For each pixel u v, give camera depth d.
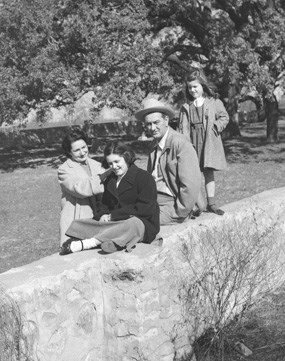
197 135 6.61
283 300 6.61
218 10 28.58
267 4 22.81
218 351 5.47
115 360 4.93
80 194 5.28
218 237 5.99
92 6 22.14
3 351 3.93
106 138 33.34
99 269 4.91
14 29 21.27
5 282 4.35
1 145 32.94
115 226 5.01
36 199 15.71
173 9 25.23
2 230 12.04
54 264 4.78
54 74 21.19
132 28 21.83
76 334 4.70
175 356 5.24
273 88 21.58
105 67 21.44
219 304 5.56
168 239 5.46
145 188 5.11
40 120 23.03
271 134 26.30
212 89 6.77
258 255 6.26
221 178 16.91
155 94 25.30
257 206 6.75
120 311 4.89
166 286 5.10
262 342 5.72
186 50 27.14
